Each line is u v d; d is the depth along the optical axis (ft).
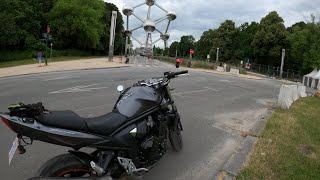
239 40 279.49
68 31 208.54
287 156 20.72
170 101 18.84
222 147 23.30
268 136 25.30
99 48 261.03
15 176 17.13
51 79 61.46
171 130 19.74
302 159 20.48
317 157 21.50
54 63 121.60
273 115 34.45
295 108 42.06
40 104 12.10
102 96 41.34
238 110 37.91
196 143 23.86
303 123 31.17
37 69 90.22
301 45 200.03
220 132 27.25
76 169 12.68
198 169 19.20
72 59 163.73
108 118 13.84
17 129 11.20
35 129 11.35
